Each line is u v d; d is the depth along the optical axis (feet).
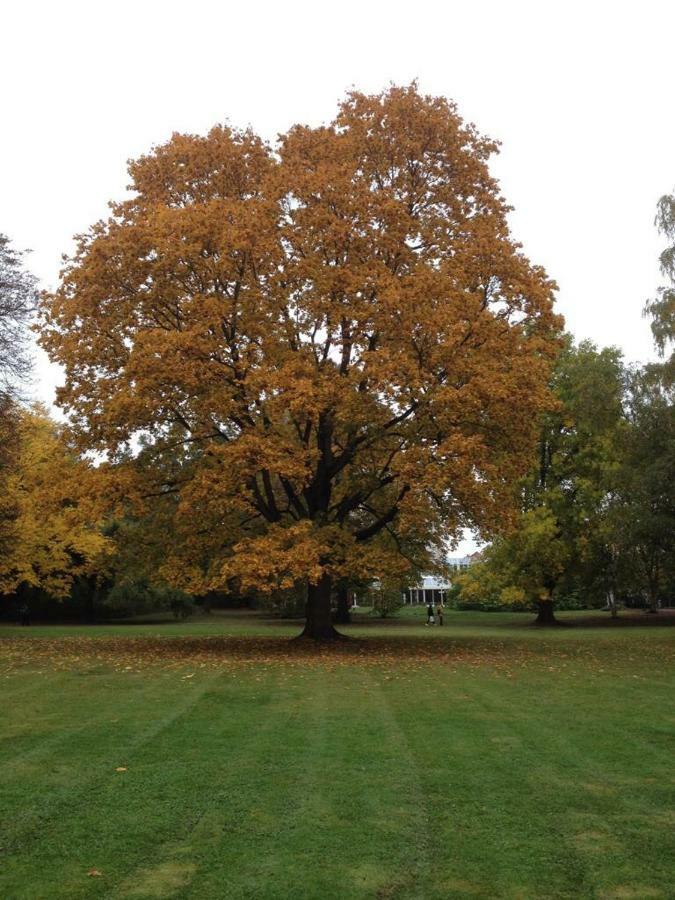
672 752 27.09
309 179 63.93
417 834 18.92
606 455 122.21
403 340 60.75
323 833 18.97
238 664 54.13
